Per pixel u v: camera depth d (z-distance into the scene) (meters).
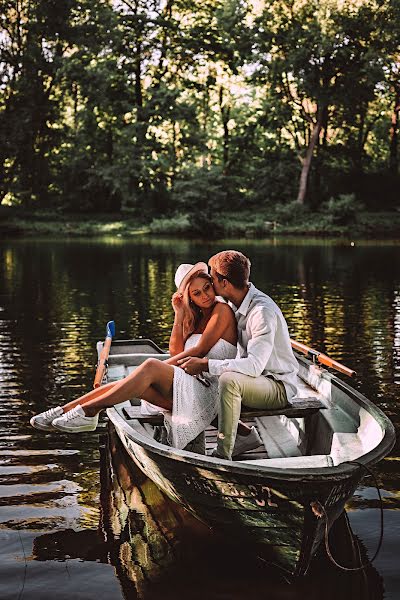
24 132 41.19
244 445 5.03
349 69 41.72
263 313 4.63
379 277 19.08
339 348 9.79
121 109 42.59
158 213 43.31
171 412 4.69
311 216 41.91
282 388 4.73
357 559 4.09
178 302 5.17
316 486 3.67
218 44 42.00
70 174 44.47
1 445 5.98
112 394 4.55
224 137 48.91
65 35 40.34
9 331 11.28
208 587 3.84
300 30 40.88
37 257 25.66
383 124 51.59
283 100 43.97
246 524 4.00
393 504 4.78
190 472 3.99
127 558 4.13
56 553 4.19
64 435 6.25
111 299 14.90
